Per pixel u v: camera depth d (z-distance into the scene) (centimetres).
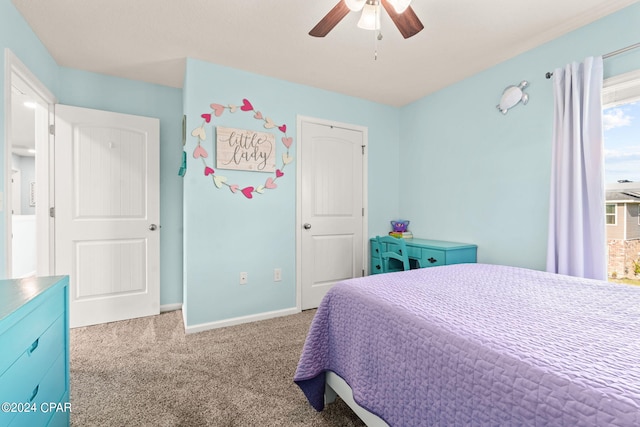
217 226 249
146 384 165
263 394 157
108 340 221
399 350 100
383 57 236
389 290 131
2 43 162
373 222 339
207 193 245
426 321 96
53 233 241
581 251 185
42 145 238
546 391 63
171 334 233
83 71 258
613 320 96
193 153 239
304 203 294
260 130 268
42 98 225
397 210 357
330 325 143
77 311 247
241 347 211
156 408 145
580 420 56
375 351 112
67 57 236
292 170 285
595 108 183
